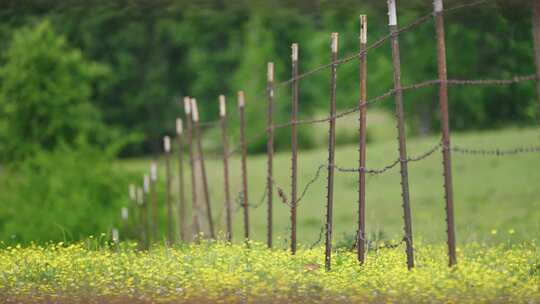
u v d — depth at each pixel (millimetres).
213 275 23797
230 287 22703
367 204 76250
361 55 26844
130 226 51000
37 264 26625
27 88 81438
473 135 97062
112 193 54562
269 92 34281
